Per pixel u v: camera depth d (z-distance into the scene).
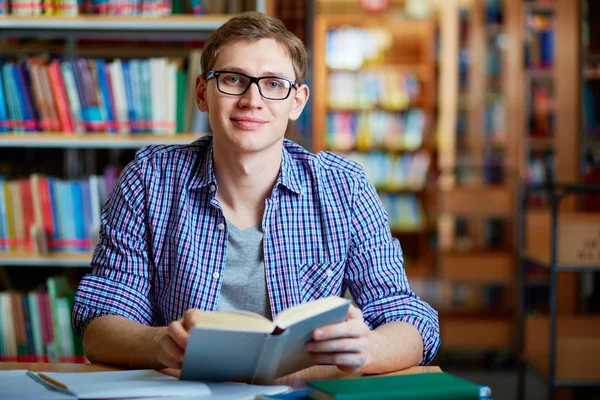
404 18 6.06
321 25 6.07
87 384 1.10
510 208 4.34
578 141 4.02
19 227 2.65
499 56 5.23
